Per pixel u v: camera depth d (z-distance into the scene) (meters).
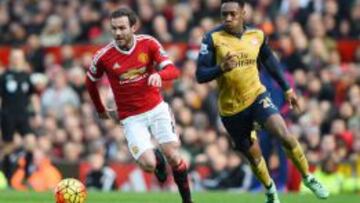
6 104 41.25
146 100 24.05
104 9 51.78
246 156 25.00
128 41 23.84
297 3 50.38
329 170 39.19
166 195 33.00
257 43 24.38
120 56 23.94
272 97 34.22
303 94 44.47
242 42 24.27
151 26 49.62
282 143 24.06
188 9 50.09
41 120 43.59
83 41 51.28
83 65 46.69
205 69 23.78
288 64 45.69
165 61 23.77
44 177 39.34
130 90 24.00
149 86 24.05
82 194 23.98
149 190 38.16
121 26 23.62
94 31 51.25
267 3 50.91
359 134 42.28
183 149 40.59
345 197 33.72
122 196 32.12
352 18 50.25
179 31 49.09
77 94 45.69
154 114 24.06
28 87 41.44
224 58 23.42
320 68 46.34
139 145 23.83
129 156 40.34
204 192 35.69
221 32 24.36
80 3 53.12
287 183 37.28
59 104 45.06
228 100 24.47
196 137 40.81
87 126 42.28
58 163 39.72
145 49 23.95
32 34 52.53
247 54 24.23
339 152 40.94
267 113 24.08
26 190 36.78
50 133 43.00
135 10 50.75
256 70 24.42
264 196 33.03
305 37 47.72
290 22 50.12
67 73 46.31
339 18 50.38
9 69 41.47
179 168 23.95
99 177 38.91
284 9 50.59
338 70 46.62
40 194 32.97
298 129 41.31
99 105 24.91
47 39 51.72
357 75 46.31
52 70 47.25
